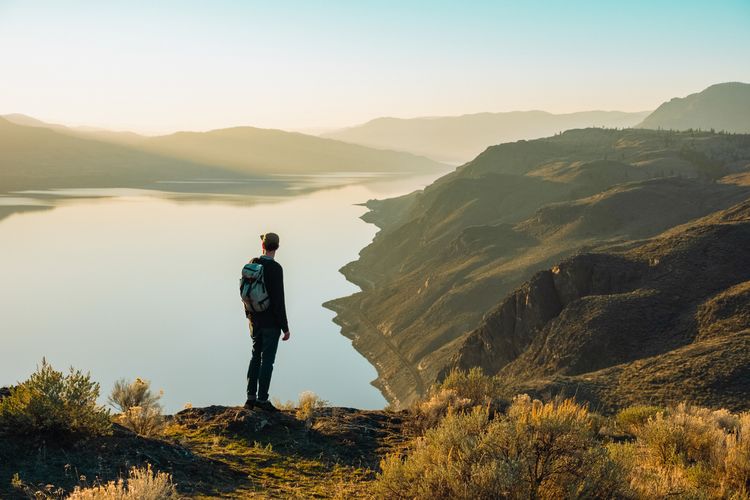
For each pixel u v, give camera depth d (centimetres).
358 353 16675
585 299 6638
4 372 17388
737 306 5491
